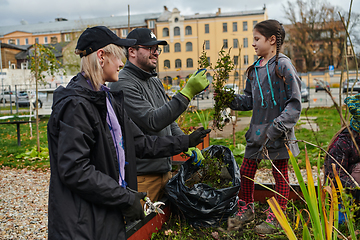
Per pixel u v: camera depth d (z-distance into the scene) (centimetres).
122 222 155
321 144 667
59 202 141
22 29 7269
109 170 154
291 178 431
